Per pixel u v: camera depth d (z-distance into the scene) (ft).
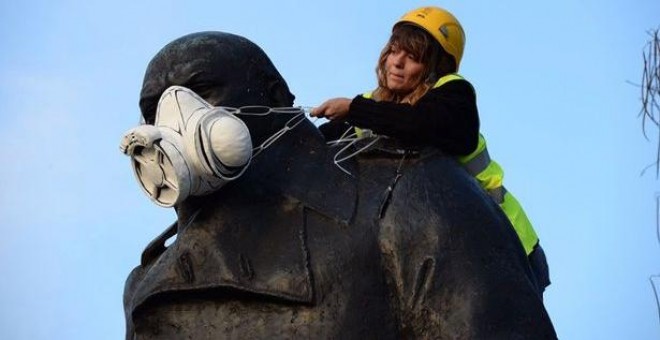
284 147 24.09
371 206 23.63
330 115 24.29
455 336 22.86
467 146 24.54
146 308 23.44
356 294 23.02
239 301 23.12
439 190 23.77
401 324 23.18
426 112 24.20
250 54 24.13
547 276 26.25
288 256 23.16
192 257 23.41
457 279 23.16
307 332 22.79
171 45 24.08
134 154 23.02
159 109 23.40
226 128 22.94
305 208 23.59
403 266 23.27
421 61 25.88
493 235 23.66
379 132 24.20
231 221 23.54
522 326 22.99
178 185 22.88
